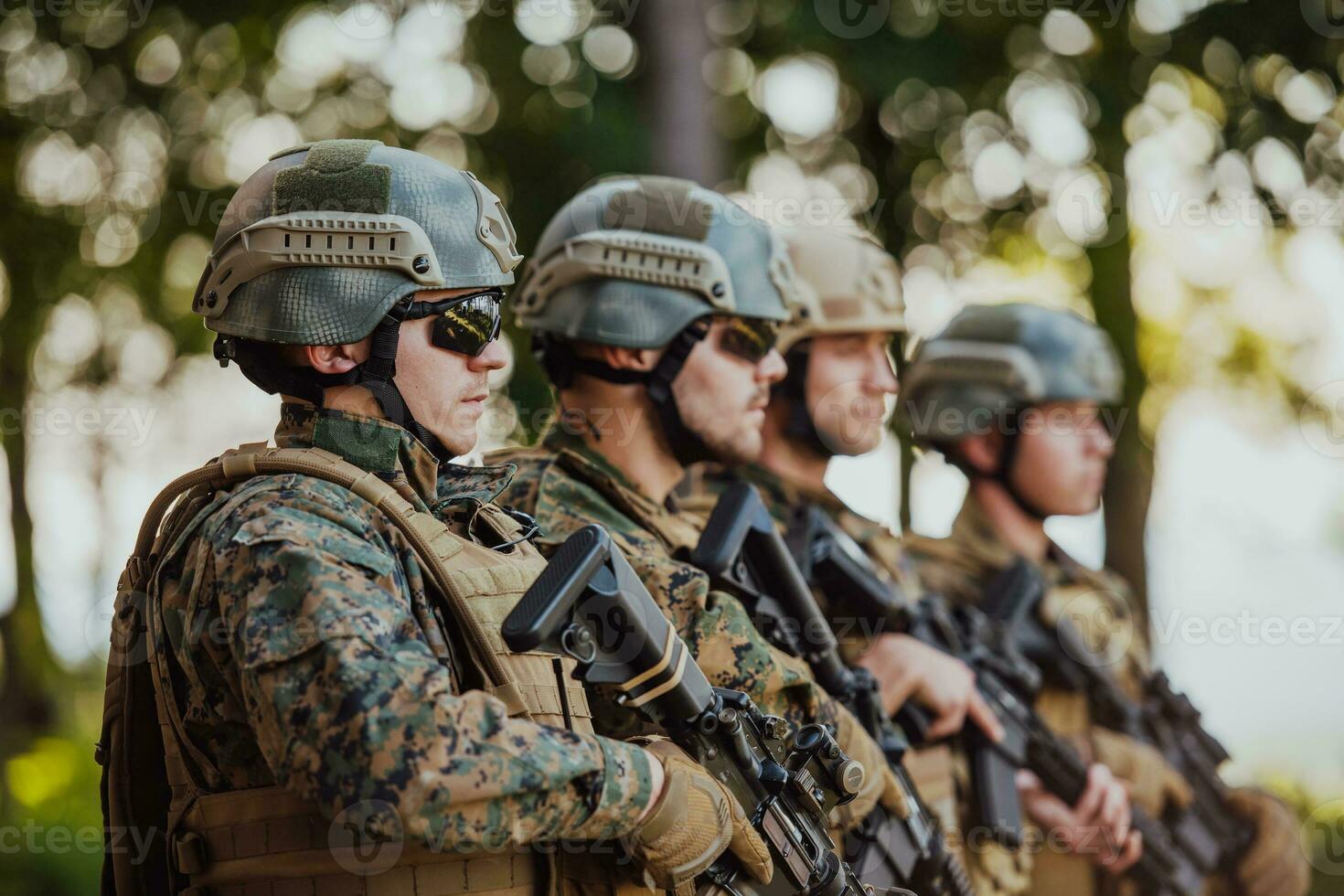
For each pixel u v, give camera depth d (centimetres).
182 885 201
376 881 190
